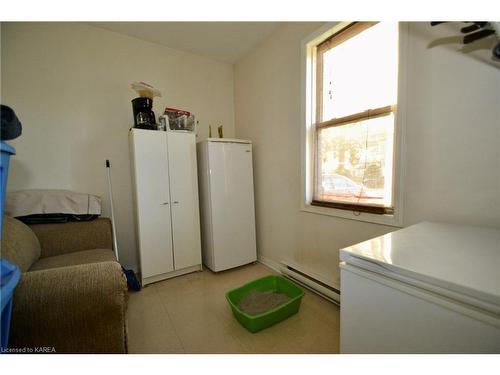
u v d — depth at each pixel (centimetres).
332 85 188
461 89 115
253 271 248
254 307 172
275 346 137
